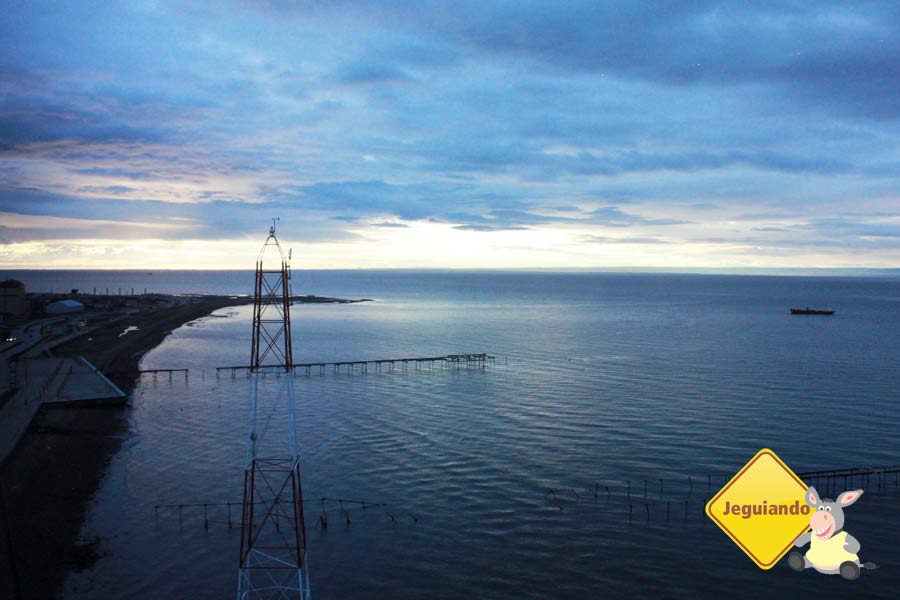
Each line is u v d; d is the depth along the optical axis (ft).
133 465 214.48
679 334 611.88
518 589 143.54
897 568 151.84
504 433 255.09
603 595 141.38
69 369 357.00
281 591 141.08
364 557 156.46
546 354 479.00
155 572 147.64
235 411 293.84
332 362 426.92
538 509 182.09
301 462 219.41
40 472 197.47
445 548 160.66
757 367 412.36
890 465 215.72
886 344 531.09
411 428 263.49
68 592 137.39
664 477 205.87
